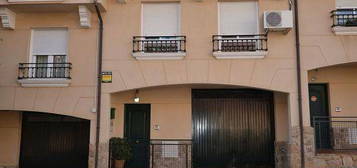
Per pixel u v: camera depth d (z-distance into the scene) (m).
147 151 10.62
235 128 10.70
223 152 10.63
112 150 9.91
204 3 9.98
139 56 9.74
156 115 10.70
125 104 10.85
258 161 10.52
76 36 10.09
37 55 10.34
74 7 9.88
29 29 10.30
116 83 9.82
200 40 9.80
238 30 9.95
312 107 10.71
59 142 10.88
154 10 10.18
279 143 10.23
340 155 9.11
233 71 9.61
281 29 9.45
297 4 9.73
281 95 10.45
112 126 10.54
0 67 10.13
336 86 10.55
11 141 10.76
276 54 9.61
